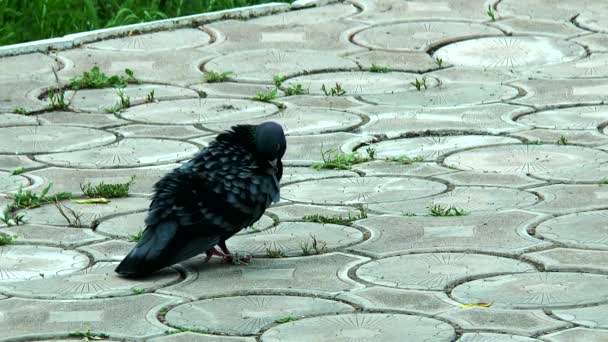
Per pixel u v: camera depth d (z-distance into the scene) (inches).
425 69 671.8
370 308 376.5
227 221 400.2
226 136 413.7
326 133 569.0
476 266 409.1
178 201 396.2
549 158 525.3
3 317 374.9
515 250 422.3
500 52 697.6
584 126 569.9
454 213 460.1
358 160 528.7
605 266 405.7
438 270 406.6
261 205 406.3
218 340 354.0
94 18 786.8
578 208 462.6
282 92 636.7
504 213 459.2
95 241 440.5
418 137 563.2
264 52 705.6
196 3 831.1
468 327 360.2
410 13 778.8
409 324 363.3
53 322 370.3
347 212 466.9
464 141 554.3
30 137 567.5
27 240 442.0
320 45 718.5
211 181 399.9
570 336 352.2
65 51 708.7
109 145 555.2
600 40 715.4
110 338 357.7
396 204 474.6
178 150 546.6
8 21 779.4
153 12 804.6
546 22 752.3
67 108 613.3
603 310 371.2
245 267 414.3
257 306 380.5
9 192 494.3
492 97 619.2
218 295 390.3
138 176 512.4
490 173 508.7
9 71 671.1
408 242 432.8
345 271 408.5
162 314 375.6
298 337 355.3
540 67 672.4
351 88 641.6
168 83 653.9
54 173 517.3
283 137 407.5
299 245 433.4
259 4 819.4
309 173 516.4
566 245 425.4
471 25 749.3
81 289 396.8
